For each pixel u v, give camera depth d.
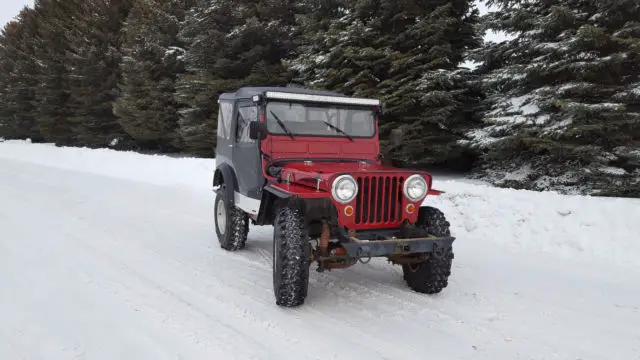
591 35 8.59
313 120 5.25
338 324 3.90
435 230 4.41
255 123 4.88
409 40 12.23
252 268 5.47
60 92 29.89
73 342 3.46
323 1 14.01
